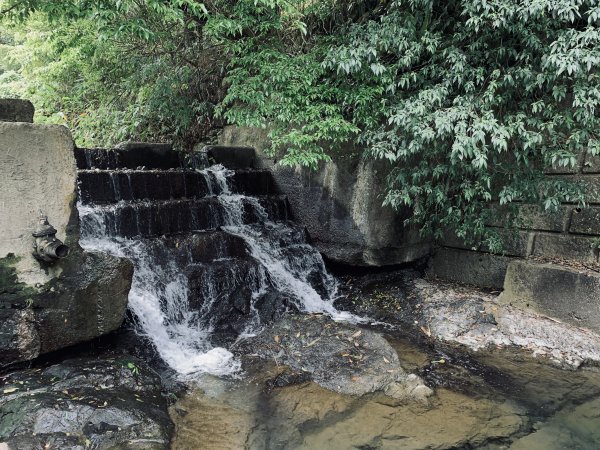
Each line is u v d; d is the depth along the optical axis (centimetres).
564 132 482
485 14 411
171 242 511
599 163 498
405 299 593
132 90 861
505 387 392
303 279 623
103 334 379
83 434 269
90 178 511
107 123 915
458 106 457
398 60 493
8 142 312
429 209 605
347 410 350
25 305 329
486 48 466
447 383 397
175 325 472
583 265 511
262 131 769
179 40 701
